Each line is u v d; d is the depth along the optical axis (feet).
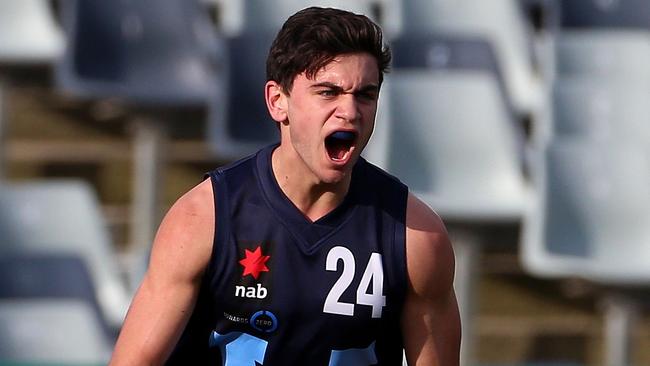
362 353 30.81
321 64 28.09
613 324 74.90
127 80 83.05
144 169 79.82
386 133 78.07
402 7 86.48
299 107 28.63
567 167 77.51
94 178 85.10
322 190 29.73
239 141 78.59
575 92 82.07
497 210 73.51
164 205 83.66
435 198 74.23
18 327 69.97
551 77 84.89
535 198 73.92
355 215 30.14
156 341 29.84
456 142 79.41
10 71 80.74
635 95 81.97
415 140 79.30
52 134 86.43
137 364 29.76
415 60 80.59
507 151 79.30
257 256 29.81
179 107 80.74
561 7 89.76
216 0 90.43
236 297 30.01
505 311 82.38
